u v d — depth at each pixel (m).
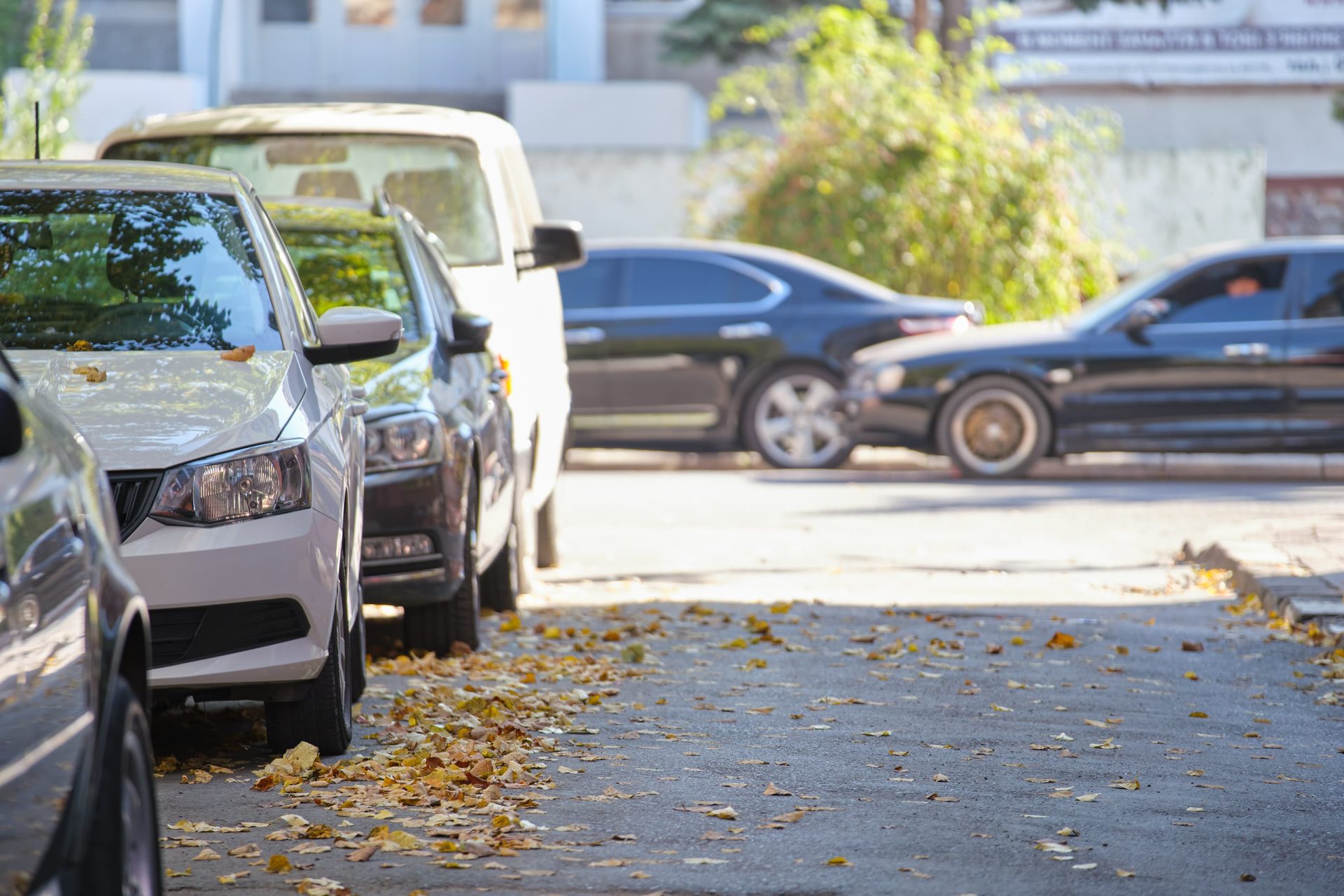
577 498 24.98
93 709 5.44
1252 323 26.91
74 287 10.53
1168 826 9.00
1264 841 8.77
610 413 28.50
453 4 55.38
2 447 4.89
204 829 8.59
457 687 12.45
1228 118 52.06
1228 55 51.47
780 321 28.45
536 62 55.41
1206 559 19.31
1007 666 13.60
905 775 10.02
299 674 9.48
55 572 5.31
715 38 54.34
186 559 9.09
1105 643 14.68
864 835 8.70
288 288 11.00
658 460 30.59
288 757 9.78
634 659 13.70
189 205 11.02
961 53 39.59
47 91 32.88
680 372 28.44
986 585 17.97
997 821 9.02
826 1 53.75
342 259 14.57
